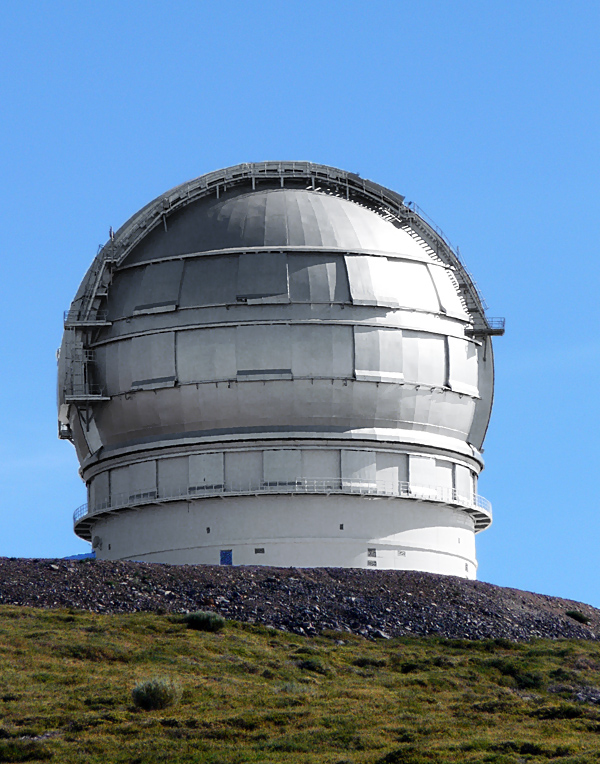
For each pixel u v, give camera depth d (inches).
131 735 3134.8
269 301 5551.2
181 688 3437.5
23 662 3705.7
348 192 6166.3
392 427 5679.1
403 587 4928.6
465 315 5969.5
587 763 2822.3
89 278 5930.1
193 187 6023.6
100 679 3604.8
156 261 5767.7
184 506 5634.8
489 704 3494.1
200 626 4239.7
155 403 5644.7
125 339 5723.4
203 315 5595.5
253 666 3846.0
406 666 4050.2
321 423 5590.6
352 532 5580.7
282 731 3211.1
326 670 3909.9
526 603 5078.7
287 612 4515.3
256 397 5546.3
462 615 4729.3
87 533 6304.1
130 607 4407.0
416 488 5713.6
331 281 5625.0
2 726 3147.1
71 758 2945.4
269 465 5561.0
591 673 4136.3
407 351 5679.1
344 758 2935.5
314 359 5546.3
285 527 5546.3
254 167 6146.7
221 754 2987.2
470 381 5944.9
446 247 6092.5
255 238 5718.5
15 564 4707.2
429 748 2984.7
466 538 5979.3
